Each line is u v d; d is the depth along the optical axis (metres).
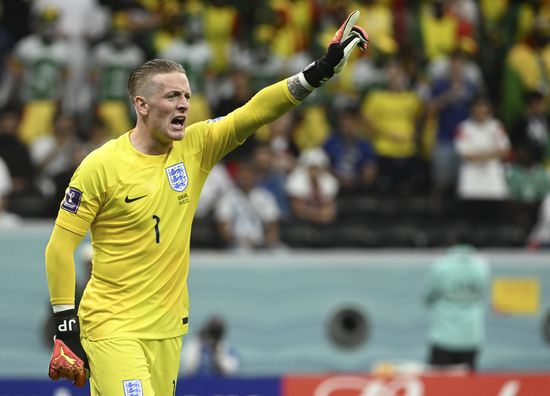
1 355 41.69
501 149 48.31
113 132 47.12
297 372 44.28
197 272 43.50
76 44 49.94
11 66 48.28
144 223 18.48
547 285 46.88
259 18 51.84
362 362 45.00
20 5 51.84
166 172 18.69
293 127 49.25
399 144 49.28
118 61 48.28
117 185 18.36
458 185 48.91
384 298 45.28
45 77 48.16
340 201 47.62
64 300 18.59
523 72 53.72
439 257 45.88
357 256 45.00
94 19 50.44
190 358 39.28
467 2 55.75
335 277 44.78
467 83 51.03
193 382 31.20
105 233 18.61
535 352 46.81
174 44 49.22
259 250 44.59
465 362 41.62
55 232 18.52
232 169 47.12
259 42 49.91
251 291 43.91
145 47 49.22
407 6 53.66
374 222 47.50
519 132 51.78
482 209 48.38
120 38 48.41
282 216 45.81
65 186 43.00
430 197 49.00
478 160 48.09
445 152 49.44
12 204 44.38
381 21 51.75
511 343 46.66
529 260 46.78
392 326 45.34
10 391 30.25
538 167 50.66
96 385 18.59
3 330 41.78
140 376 18.27
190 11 50.03
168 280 18.75
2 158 45.12
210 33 50.59
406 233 47.31
